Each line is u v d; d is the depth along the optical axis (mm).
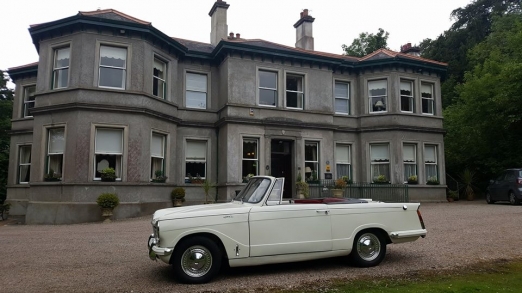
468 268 5953
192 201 16625
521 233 8742
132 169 14109
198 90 17781
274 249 5637
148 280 5461
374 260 6172
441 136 19750
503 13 34281
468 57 30984
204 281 5293
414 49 22359
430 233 9031
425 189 18828
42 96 14570
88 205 13289
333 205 6098
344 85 19797
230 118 16156
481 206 15391
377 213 6234
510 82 19656
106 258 6918
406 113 18984
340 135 19141
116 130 14266
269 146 16703
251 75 16984
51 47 14766
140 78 14719
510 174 15867
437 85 20062
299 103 17953
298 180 16375
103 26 14281
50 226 12375
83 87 13891
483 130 21250
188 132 17125
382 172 18922
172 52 16562
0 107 26234
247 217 5609
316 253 5832
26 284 5293
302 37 20922
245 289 4996
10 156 19234
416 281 5285
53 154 14211
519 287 4945
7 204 17641
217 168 17297
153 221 5668
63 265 6418
